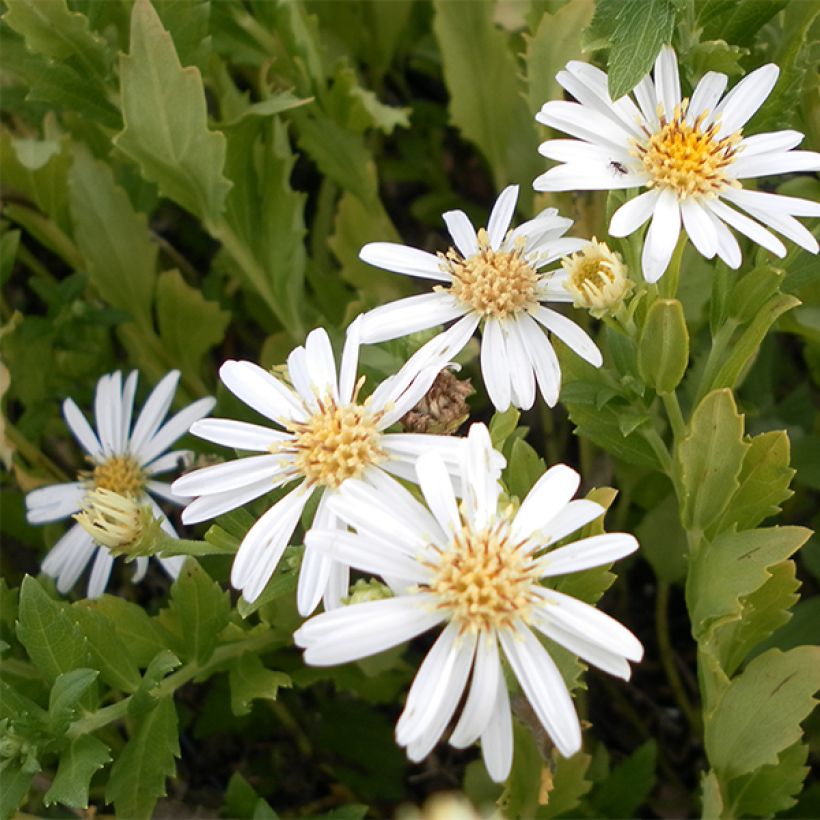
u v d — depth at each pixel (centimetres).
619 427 17
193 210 22
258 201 23
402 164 28
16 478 23
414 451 15
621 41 15
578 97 16
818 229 17
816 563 21
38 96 21
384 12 27
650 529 21
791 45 18
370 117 23
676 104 16
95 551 20
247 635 18
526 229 17
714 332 17
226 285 27
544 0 21
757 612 17
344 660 13
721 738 17
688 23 17
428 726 13
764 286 16
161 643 18
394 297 24
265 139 22
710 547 16
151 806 16
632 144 16
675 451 17
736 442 15
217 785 22
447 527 14
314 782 23
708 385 17
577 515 14
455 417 15
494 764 13
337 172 24
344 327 20
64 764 16
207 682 23
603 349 20
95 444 21
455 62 23
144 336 24
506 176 24
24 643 16
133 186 25
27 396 23
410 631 13
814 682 16
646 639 24
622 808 20
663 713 23
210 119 23
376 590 14
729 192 15
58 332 23
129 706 16
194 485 15
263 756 23
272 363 23
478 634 13
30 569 24
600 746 21
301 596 14
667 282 16
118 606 17
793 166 16
